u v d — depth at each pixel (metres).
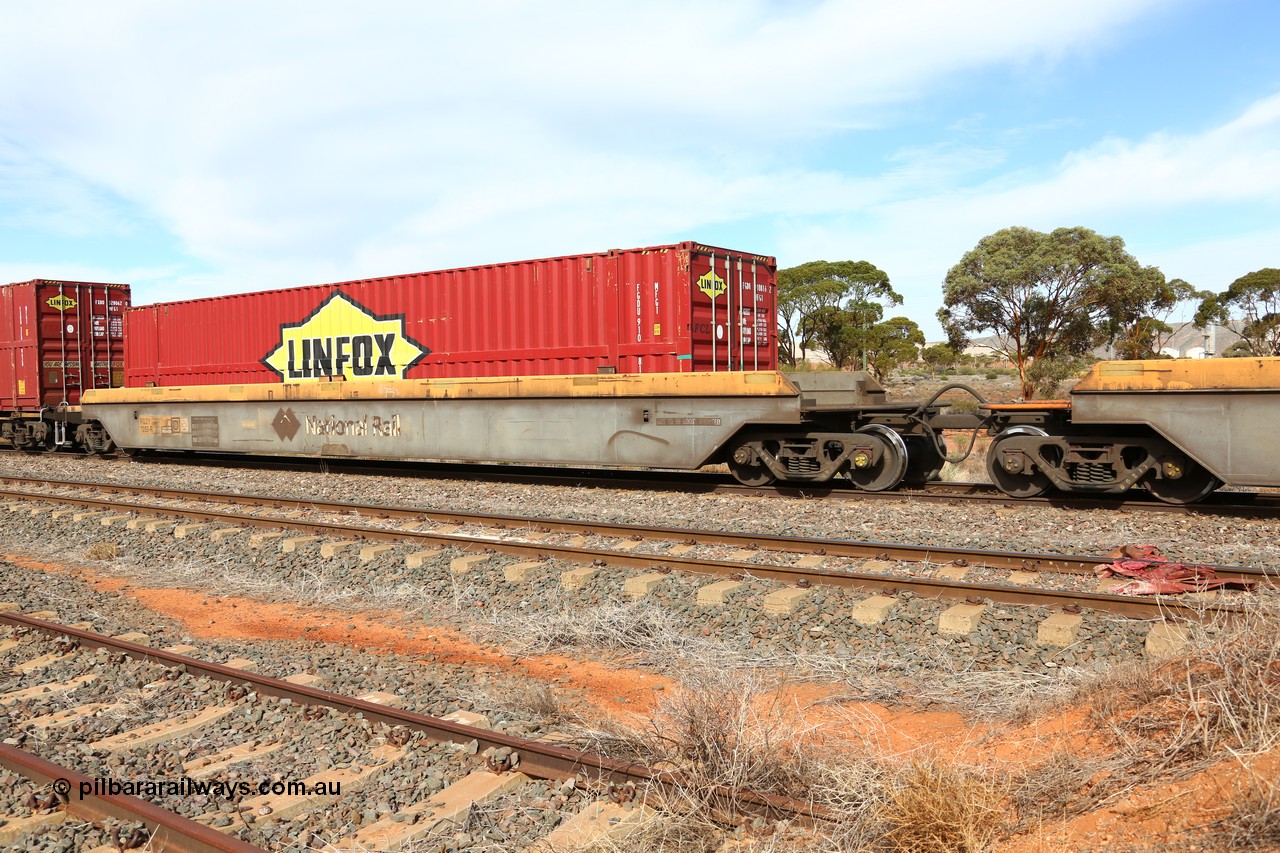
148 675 5.52
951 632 5.86
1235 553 7.93
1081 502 10.49
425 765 4.15
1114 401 9.98
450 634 6.70
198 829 3.40
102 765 4.21
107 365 22.92
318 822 3.66
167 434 19.12
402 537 9.25
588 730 4.39
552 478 13.91
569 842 3.42
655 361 12.98
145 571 8.96
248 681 5.22
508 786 3.95
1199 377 9.47
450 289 15.00
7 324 22.44
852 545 8.03
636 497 12.39
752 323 14.39
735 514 10.72
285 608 7.59
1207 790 3.12
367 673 5.62
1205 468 9.73
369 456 15.86
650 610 6.59
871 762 3.85
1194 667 4.06
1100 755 3.73
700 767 3.79
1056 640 5.57
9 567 8.92
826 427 12.39
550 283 13.89
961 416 11.65
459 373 14.92
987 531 9.23
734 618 6.45
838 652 5.73
